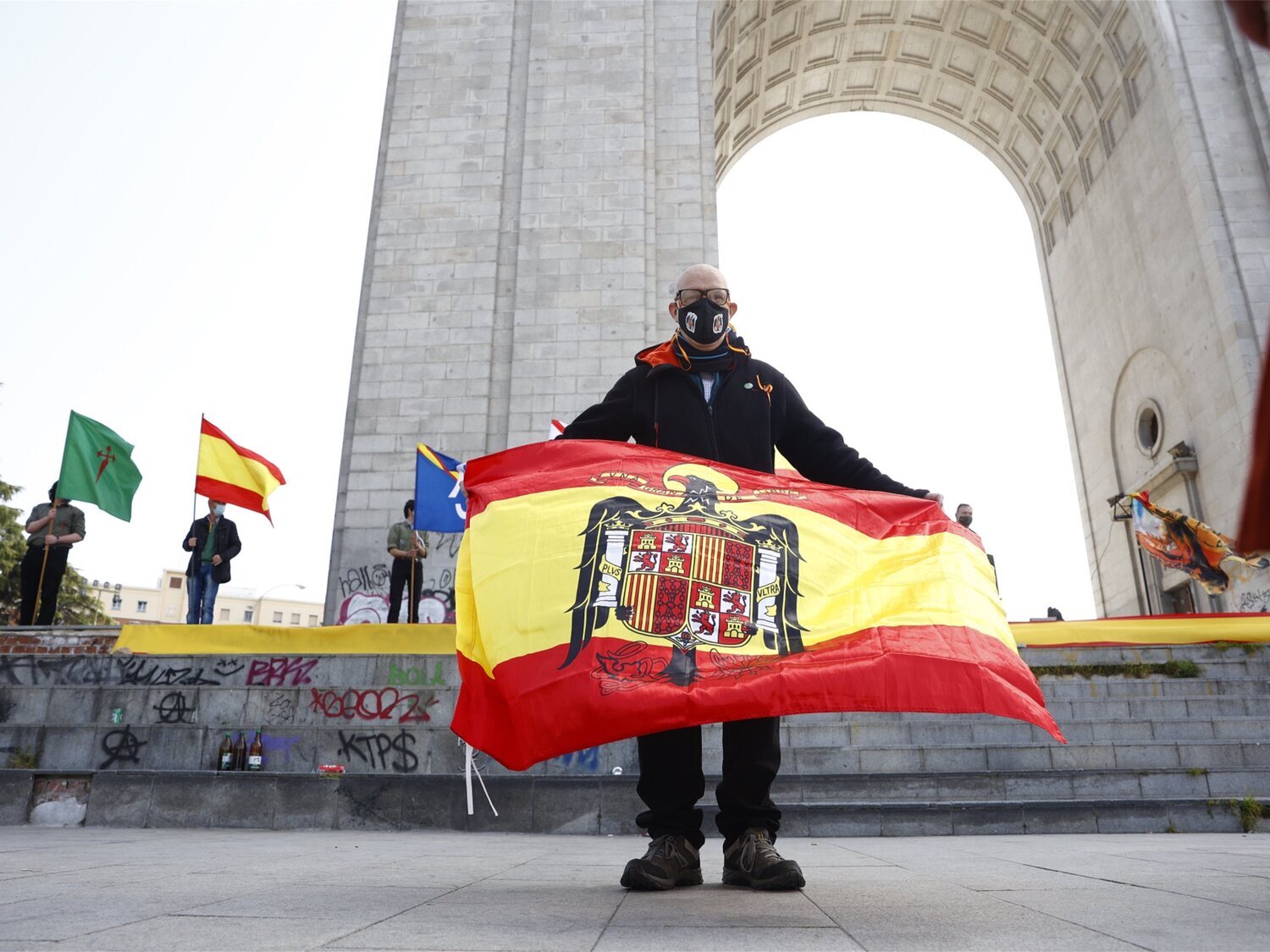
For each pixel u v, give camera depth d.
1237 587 17.64
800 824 8.05
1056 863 4.49
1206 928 2.32
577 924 2.44
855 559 3.72
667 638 3.41
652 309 18.81
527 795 8.64
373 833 8.44
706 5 21.53
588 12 21.30
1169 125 21.20
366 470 18.00
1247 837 7.20
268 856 5.07
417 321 19.00
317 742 9.58
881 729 9.53
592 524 3.74
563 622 3.48
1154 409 22.91
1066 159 27.27
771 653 3.38
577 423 4.23
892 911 2.69
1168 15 21.41
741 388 4.09
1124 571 24.55
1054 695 10.46
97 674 10.64
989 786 8.62
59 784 9.03
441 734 9.56
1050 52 25.92
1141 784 8.56
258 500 13.43
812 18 26.53
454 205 19.86
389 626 10.84
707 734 9.15
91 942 2.09
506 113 20.53
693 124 20.36
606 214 19.55
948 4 26.45
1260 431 0.96
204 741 9.60
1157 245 22.25
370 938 2.19
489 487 4.02
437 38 21.31
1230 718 9.77
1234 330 19.11
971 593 3.66
